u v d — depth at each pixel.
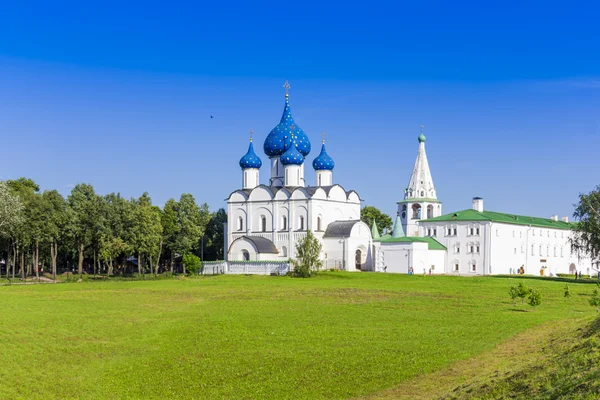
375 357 45.59
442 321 61.03
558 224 186.25
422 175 176.62
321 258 149.62
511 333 53.56
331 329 57.06
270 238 155.75
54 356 47.59
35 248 143.38
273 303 76.19
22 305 74.31
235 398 37.56
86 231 139.88
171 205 163.00
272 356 46.81
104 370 44.12
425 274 135.00
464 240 156.12
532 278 120.06
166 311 69.50
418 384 38.75
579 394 28.44
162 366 44.94
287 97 166.00
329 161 161.88
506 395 32.62
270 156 166.38
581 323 51.88
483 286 97.56
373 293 86.88
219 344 51.19
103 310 70.25
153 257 163.75
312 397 37.28
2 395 38.38
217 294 87.31
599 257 114.56
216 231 186.25
